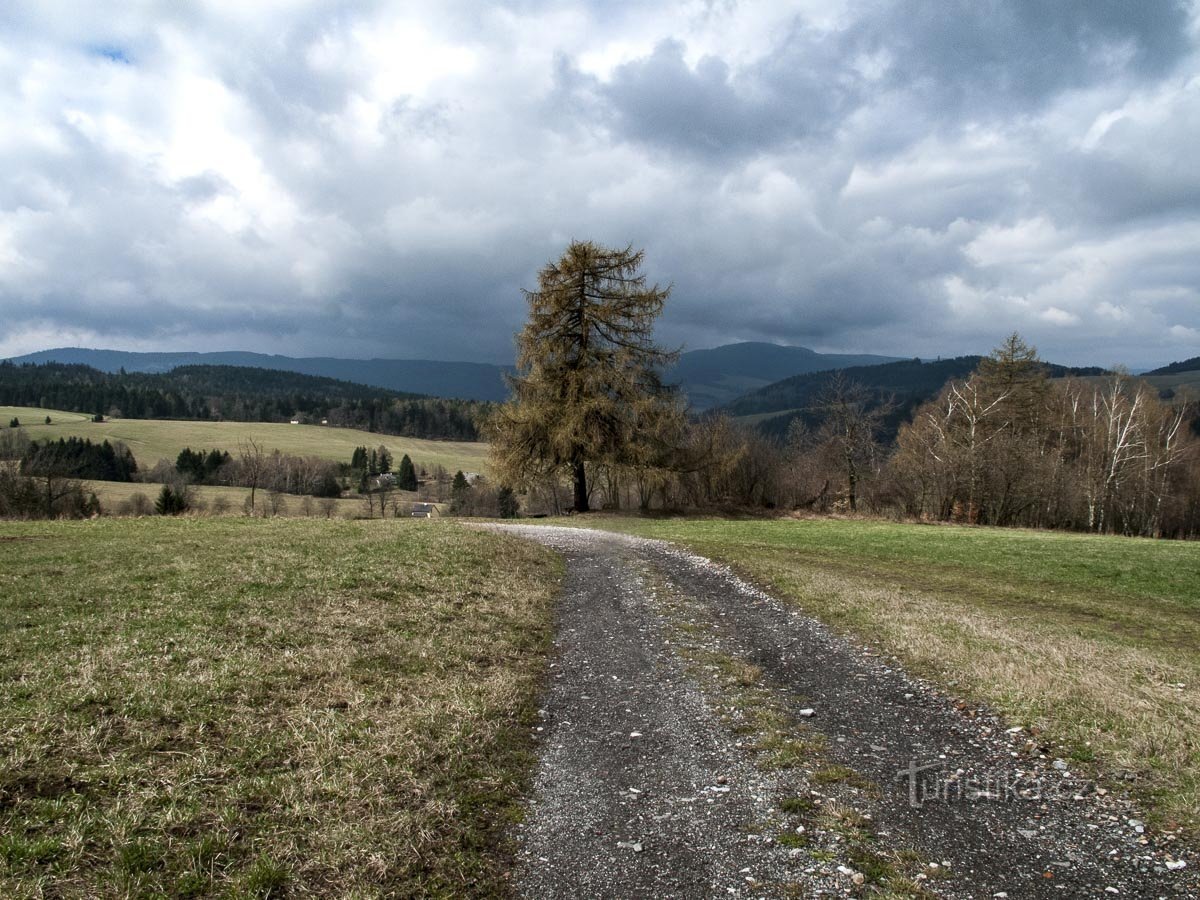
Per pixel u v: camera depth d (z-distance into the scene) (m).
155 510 60.88
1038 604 17.92
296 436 140.12
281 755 6.88
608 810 6.43
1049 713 8.81
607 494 45.94
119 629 10.38
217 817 5.64
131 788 5.93
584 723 8.76
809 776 7.15
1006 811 6.45
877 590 17.83
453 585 15.49
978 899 5.06
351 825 5.70
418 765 6.90
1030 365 53.88
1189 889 5.22
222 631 10.67
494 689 9.47
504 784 6.89
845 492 51.91
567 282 36.72
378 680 9.32
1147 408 52.34
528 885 5.22
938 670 10.86
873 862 5.54
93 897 4.60
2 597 11.91
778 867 5.46
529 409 35.66
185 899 4.71
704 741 8.12
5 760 6.08
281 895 4.86
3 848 4.89
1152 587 21.27
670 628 13.62
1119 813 6.40
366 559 17.14
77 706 7.39
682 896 5.07
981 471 47.72
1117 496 50.78
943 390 58.97
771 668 11.10
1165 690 10.02
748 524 35.88
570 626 13.88
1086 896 5.12
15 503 48.66
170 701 7.72
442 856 5.48
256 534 21.58
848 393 48.94
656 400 37.34
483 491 68.06
